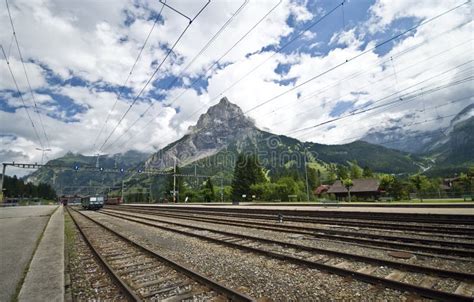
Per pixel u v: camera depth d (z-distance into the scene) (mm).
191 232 13383
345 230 12742
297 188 65188
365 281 5730
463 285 5320
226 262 7688
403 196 51969
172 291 5621
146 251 9070
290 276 6289
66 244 11500
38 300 4875
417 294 5000
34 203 109500
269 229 13445
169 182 94562
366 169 98812
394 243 8742
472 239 9477
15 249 9438
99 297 5527
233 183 78062
